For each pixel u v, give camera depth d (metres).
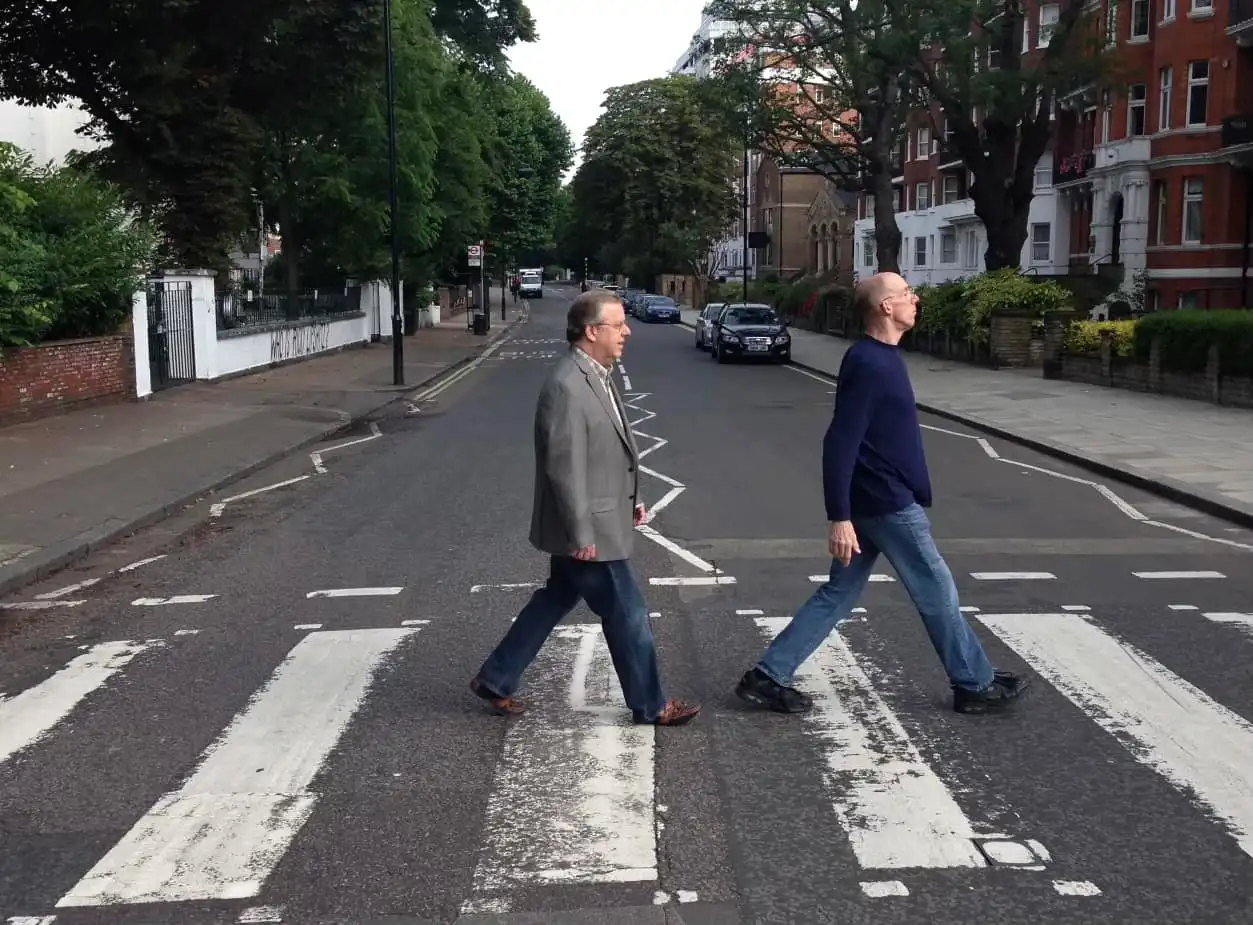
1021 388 24.09
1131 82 37.56
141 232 21.31
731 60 36.31
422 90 35.94
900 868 4.08
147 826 4.50
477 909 3.84
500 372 32.44
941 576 5.49
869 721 5.54
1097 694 5.90
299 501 12.45
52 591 8.56
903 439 5.41
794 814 4.52
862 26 31.30
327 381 27.23
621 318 5.18
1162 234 36.28
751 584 8.39
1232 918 3.75
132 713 5.81
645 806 4.61
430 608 7.81
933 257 59.16
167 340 24.05
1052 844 4.25
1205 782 4.80
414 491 12.96
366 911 3.84
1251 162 33.62
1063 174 43.31
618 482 5.22
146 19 25.45
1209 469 13.38
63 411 19.16
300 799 4.73
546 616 5.58
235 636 7.20
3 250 17.09
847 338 45.50
